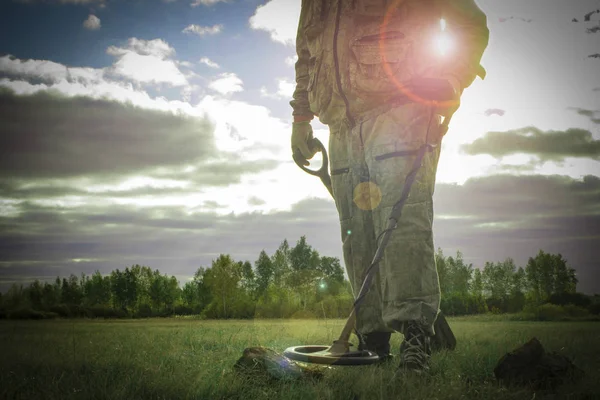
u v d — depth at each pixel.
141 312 74.31
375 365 3.27
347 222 3.71
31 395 2.47
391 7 3.46
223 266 37.66
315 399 2.49
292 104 4.12
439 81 3.20
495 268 51.84
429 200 3.33
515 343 4.62
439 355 3.78
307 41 3.84
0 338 5.34
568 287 47.97
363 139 3.51
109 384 2.65
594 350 4.18
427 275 3.22
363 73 3.41
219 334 5.86
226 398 2.54
